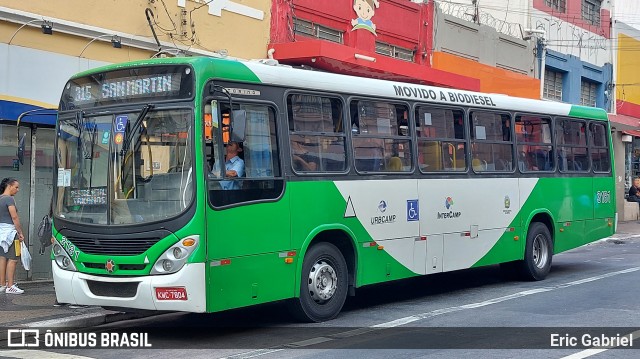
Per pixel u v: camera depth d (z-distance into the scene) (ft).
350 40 65.87
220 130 29.25
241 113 28.35
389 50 71.31
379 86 36.86
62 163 31.48
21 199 44.14
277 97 31.94
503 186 44.16
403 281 47.80
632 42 114.11
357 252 34.86
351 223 34.60
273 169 31.35
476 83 71.00
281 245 31.35
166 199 28.45
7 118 41.47
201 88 28.71
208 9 53.16
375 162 36.22
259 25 57.31
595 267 54.95
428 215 38.88
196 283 27.81
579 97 101.76
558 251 48.93
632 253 66.80
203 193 28.17
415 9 73.87
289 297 31.83
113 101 30.53
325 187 33.40
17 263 43.93
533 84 85.40
